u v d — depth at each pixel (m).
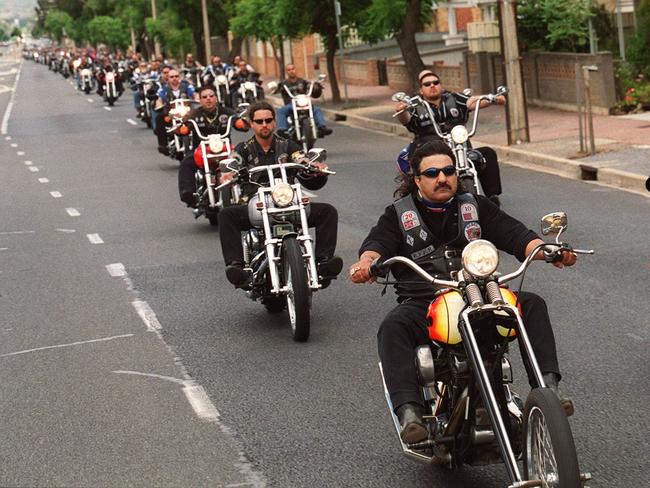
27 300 14.07
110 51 150.25
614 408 8.64
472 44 44.28
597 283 12.95
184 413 9.12
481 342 6.53
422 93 16.30
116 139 40.66
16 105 68.00
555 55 34.44
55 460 8.18
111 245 18.00
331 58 47.72
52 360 11.06
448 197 7.16
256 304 13.08
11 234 19.89
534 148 25.86
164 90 30.89
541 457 6.05
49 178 29.19
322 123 28.33
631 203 18.67
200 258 16.31
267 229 11.39
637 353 10.10
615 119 30.22
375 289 13.49
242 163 12.62
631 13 40.28
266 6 54.16
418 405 6.65
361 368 10.12
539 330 6.73
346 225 18.45
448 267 7.17
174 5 88.00
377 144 32.88
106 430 8.80
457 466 6.83
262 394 9.53
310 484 7.42
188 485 7.53
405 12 40.19
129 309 13.16
